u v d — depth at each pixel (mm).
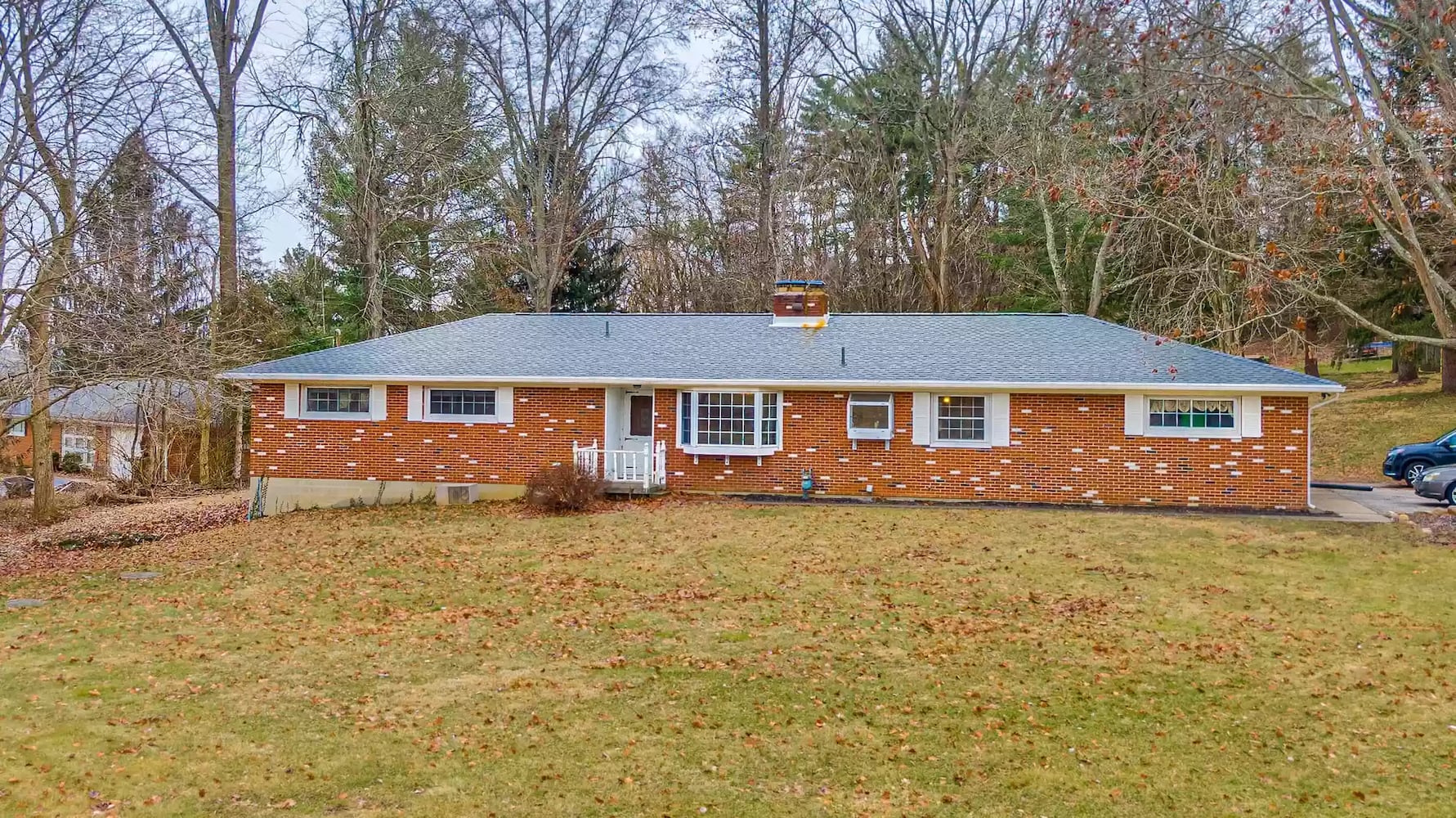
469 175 37250
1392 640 11086
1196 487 20297
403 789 7461
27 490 34406
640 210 46469
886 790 7559
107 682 9898
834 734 8625
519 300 41750
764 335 24797
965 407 21359
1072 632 11594
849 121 39469
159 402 23734
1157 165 20109
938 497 21359
